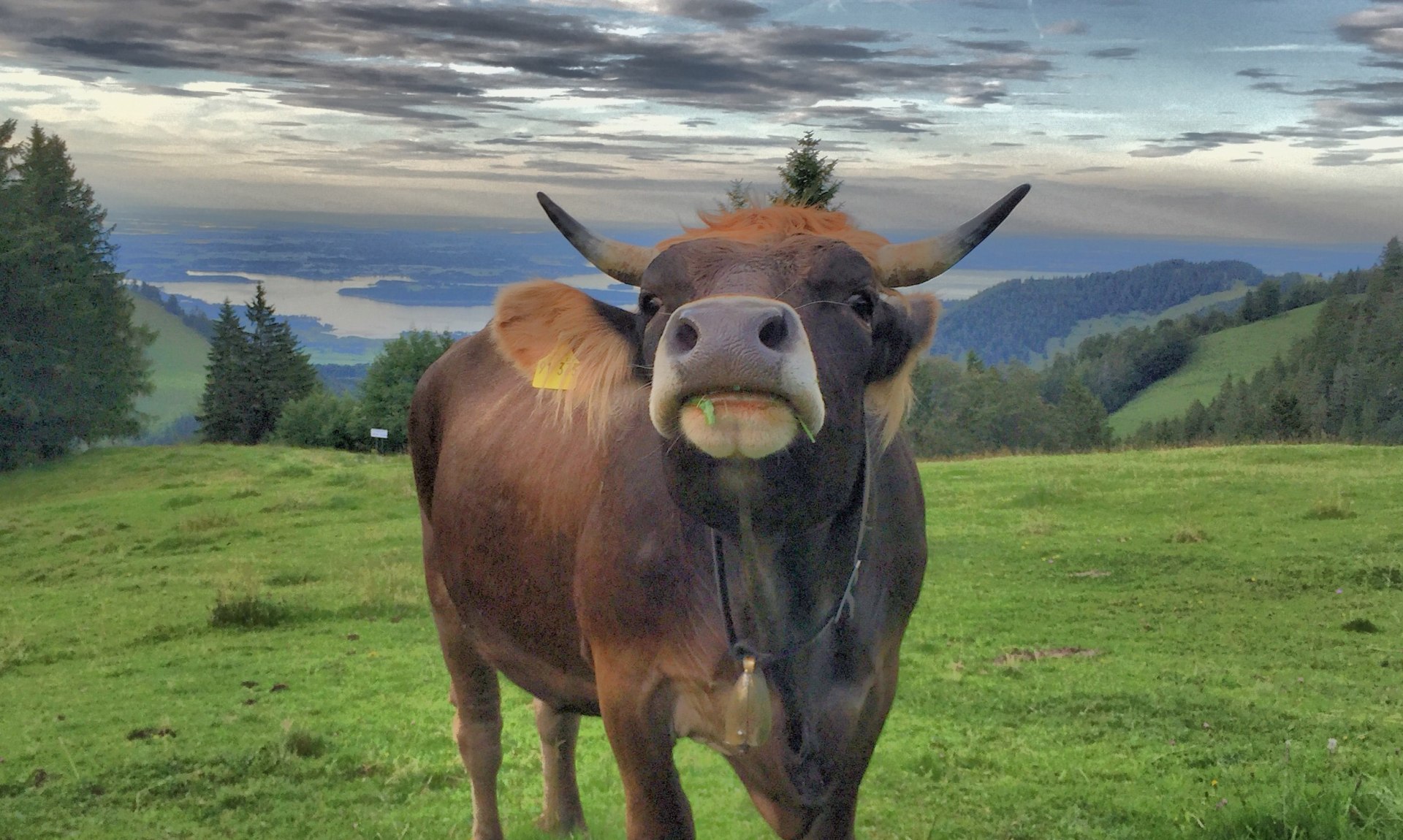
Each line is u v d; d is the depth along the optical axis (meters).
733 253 3.70
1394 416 126.38
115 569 23.44
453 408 6.60
